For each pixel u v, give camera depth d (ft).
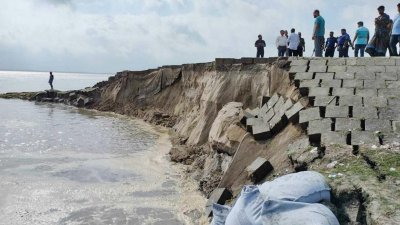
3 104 107.76
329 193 18.83
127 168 40.98
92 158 45.21
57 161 43.47
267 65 46.39
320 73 36.50
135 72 92.53
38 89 191.72
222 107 47.29
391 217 16.83
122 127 70.08
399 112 28.58
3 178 36.37
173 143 53.93
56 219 27.43
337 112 29.53
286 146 29.71
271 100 37.09
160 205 30.48
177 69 79.46
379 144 25.00
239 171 30.91
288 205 16.98
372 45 43.75
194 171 39.17
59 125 70.95
